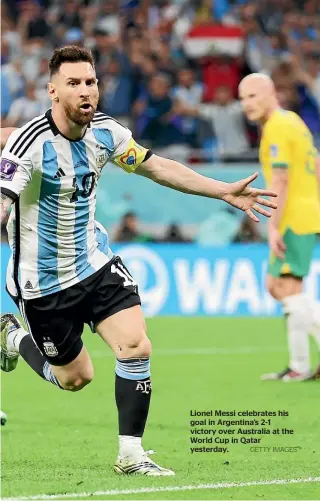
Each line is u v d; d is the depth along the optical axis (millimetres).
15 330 20984
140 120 53125
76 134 16797
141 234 48938
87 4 61531
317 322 28844
